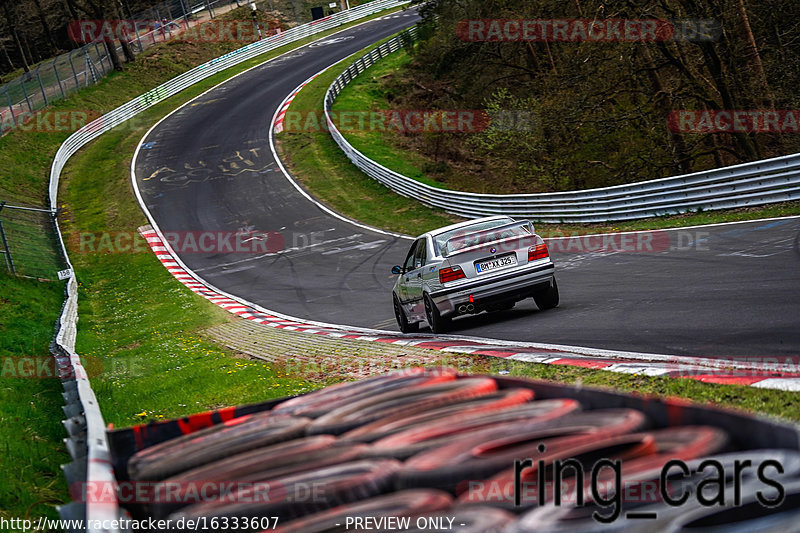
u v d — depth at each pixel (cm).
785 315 1102
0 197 4897
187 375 1597
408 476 299
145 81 8194
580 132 4278
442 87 7094
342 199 4706
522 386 385
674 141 4166
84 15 9462
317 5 11119
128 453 422
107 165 6050
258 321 2423
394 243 3588
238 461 357
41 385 1536
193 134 6619
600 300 1633
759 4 3809
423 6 7162
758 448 279
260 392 1308
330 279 3031
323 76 7756
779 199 2394
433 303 1588
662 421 312
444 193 4088
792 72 3816
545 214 3478
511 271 1574
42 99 6938
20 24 10856
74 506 500
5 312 2519
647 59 4131
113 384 1588
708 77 4419
